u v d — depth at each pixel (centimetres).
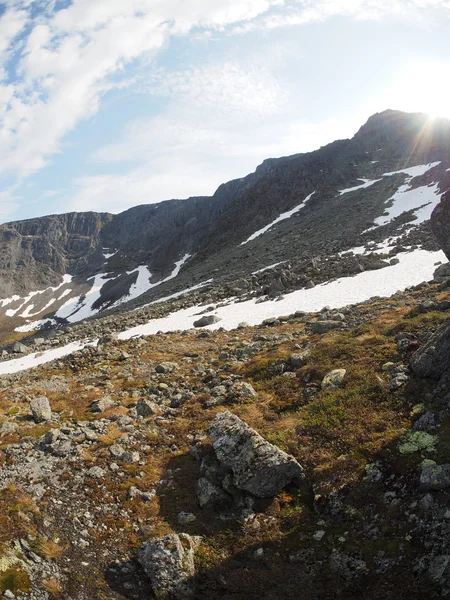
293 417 1733
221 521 1285
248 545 1179
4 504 1252
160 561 1093
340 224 8919
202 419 1902
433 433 1307
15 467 1498
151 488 1454
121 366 3155
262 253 9269
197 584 1077
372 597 952
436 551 977
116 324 6419
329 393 1795
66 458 1578
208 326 4384
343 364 2011
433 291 3186
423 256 4731
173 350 3538
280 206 15088
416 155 13762
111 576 1086
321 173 15562
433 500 1080
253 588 1053
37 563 1059
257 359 2588
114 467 1538
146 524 1283
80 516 1285
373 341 2150
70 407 2162
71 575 1055
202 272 10594
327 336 2678
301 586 1034
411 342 1925
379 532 1091
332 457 1401
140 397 2345
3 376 3700
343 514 1188
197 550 1170
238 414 1872
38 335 11425
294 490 1336
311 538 1153
